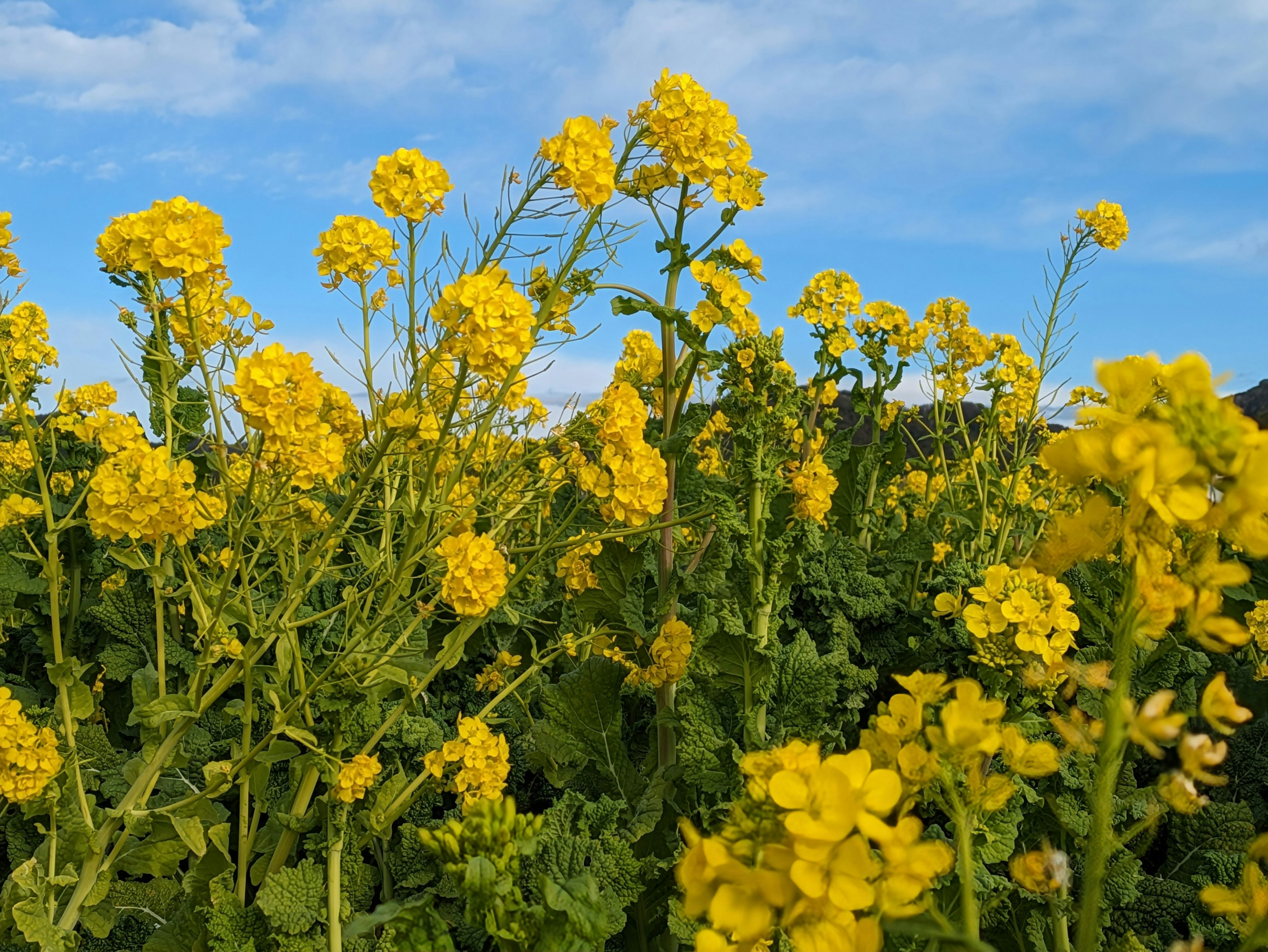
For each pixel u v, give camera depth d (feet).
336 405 8.21
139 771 7.40
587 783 8.44
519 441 9.20
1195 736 2.91
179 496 6.71
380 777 7.48
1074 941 7.09
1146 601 2.77
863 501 13.85
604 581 8.66
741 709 7.87
